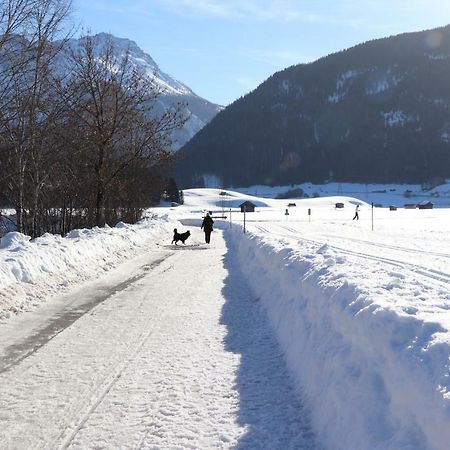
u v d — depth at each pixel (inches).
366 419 157.2
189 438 183.8
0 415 201.0
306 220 2420.0
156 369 254.4
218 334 319.6
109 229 856.3
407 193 7721.5
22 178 673.6
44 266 463.8
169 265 654.5
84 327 331.6
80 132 863.1
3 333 312.3
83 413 203.8
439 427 125.0
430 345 150.0
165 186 1861.5
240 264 657.6
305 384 221.0
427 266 432.1
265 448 175.8
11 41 527.5
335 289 252.8
